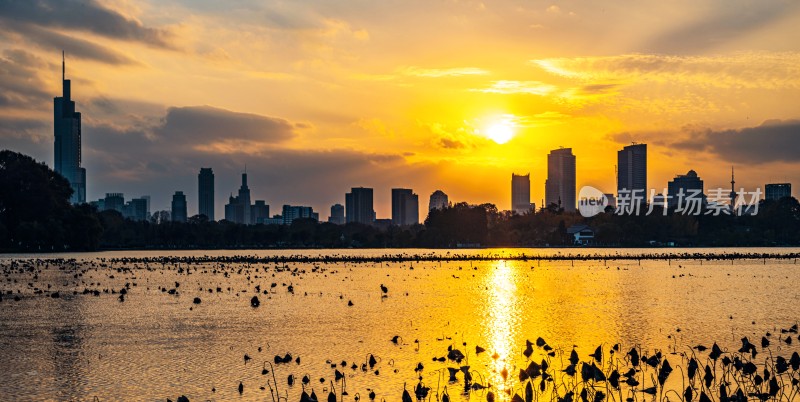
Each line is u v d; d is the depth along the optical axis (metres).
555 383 45.84
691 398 40.66
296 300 93.25
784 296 99.31
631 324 71.00
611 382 43.16
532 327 69.06
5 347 59.28
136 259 197.25
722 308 85.00
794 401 42.09
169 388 45.78
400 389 44.88
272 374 49.00
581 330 67.25
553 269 166.00
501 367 50.84
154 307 85.00
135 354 56.12
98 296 98.00
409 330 67.19
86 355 55.91
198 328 68.44
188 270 151.12
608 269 165.12
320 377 47.94
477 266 178.75
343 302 90.94
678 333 65.19
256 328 68.38
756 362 51.94
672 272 153.62
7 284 117.06
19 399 43.69
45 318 75.56
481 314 78.94
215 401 42.62
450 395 43.47
